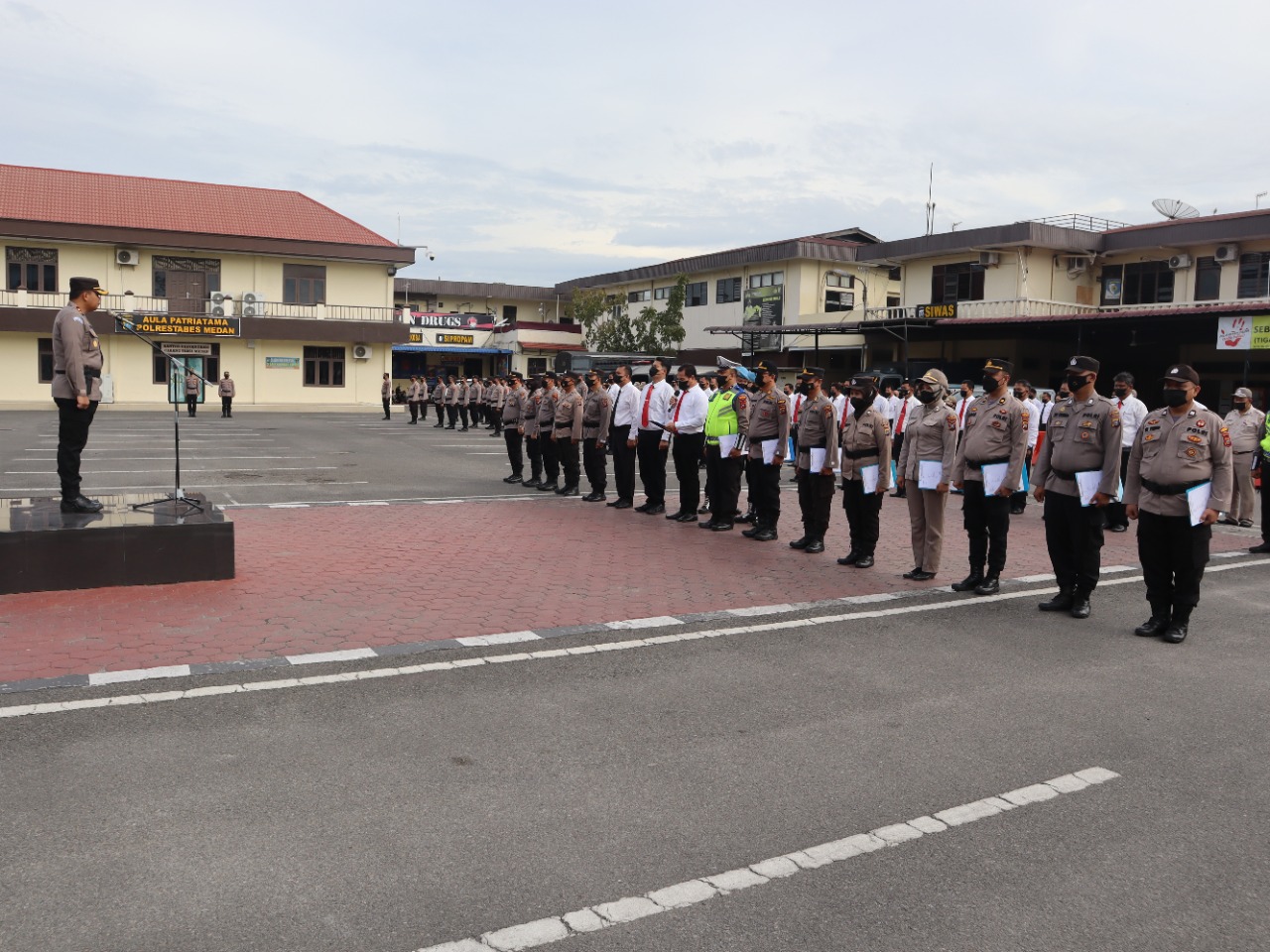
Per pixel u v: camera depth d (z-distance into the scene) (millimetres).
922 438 8914
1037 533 12312
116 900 3275
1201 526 7020
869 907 3377
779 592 8344
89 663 5812
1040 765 4676
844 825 3986
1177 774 4613
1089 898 3482
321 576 8375
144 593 7547
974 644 6859
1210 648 6934
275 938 3088
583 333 54344
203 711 5098
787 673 6031
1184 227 29938
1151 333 28328
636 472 18719
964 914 3352
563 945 3100
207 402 39969
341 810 3990
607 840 3801
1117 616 7859
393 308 42719
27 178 38594
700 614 7480
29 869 3465
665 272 48344
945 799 4262
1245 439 13219
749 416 11188
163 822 3844
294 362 41406
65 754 4488
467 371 55438
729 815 4043
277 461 18734
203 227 39406
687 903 3361
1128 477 7477
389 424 32438
